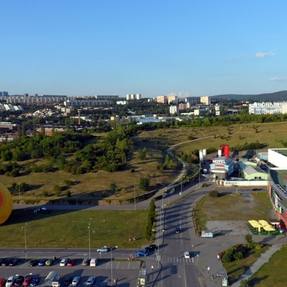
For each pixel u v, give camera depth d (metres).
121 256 130.12
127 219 164.75
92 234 149.12
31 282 113.31
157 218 164.88
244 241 139.38
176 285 109.81
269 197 190.25
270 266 118.62
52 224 160.75
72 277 116.56
